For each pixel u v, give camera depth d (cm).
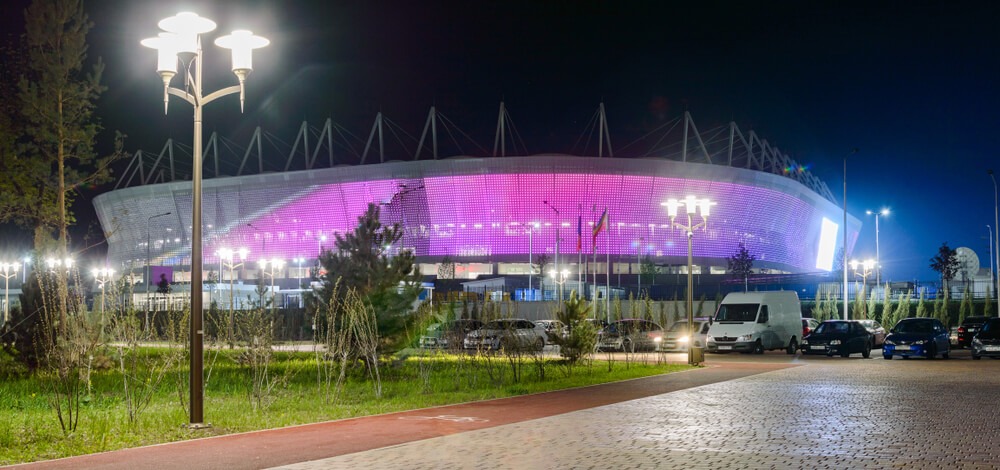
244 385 2327
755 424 1505
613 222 14375
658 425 1498
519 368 2631
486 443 1301
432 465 1115
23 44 3312
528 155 14388
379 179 14575
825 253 19162
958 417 1595
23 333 2689
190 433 1402
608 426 1488
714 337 4081
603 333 4009
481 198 14288
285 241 15675
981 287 8988
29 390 2220
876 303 7056
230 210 15862
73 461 1160
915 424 1498
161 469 1096
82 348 1844
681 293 10175
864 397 1970
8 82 3325
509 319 3222
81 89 3300
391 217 14625
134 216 16738
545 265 13200
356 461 1147
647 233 14525
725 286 10644
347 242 2658
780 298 4262
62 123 3231
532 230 14350
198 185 1480
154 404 1884
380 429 1465
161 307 4222
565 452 1214
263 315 2830
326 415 1662
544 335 4488
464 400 1977
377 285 2573
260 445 1288
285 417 1614
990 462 1128
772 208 15725
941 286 8238
